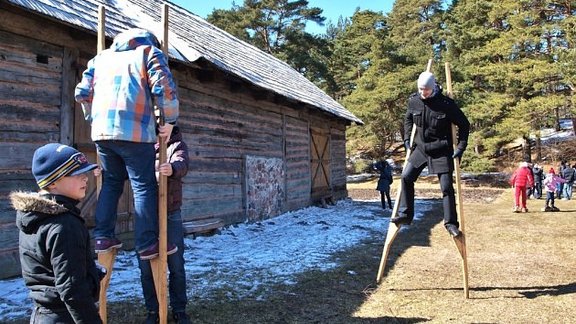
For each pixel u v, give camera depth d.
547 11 27.48
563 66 23.89
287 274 6.35
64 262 2.21
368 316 4.62
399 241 9.26
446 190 5.41
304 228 11.14
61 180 2.36
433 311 4.79
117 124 3.21
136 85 3.28
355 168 38.06
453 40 35.00
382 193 16.38
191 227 9.01
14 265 6.14
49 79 6.80
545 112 26.66
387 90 31.55
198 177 9.88
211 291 5.44
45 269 2.27
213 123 10.46
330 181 18.41
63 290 2.19
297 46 41.97
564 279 6.08
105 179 3.49
